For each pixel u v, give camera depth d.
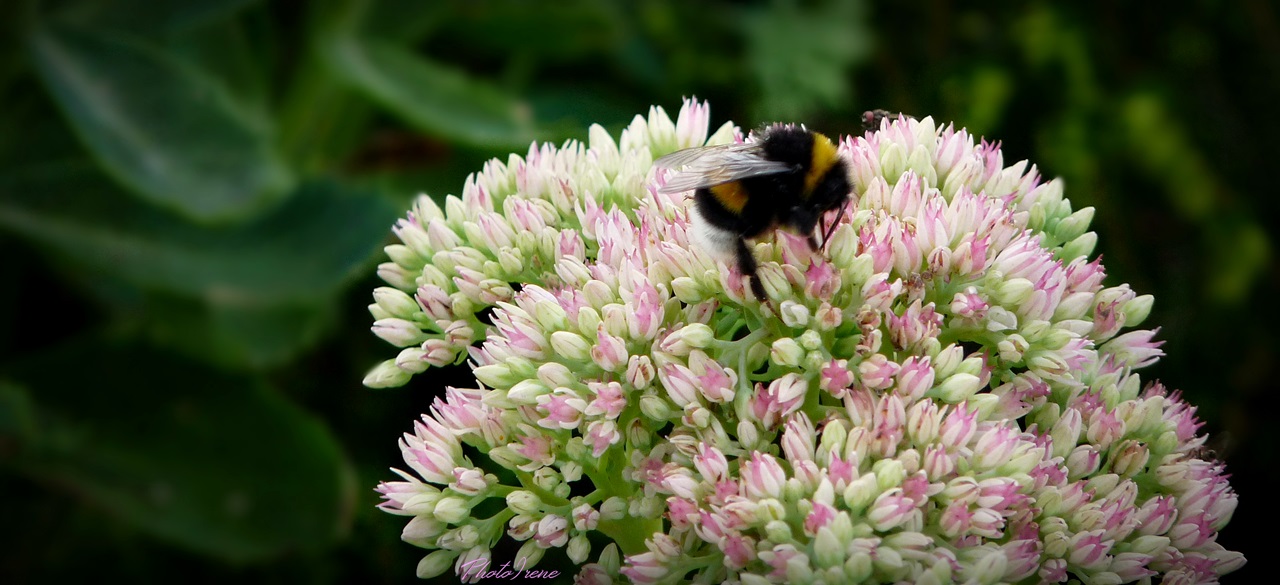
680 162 0.18
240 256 0.23
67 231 0.23
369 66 0.24
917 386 0.17
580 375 0.18
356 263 0.22
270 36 0.26
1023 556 0.17
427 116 0.23
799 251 0.18
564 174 0.19
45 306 0.26
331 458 0.23
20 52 0.23
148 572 0.23
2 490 0.23
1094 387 0.19
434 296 0.19
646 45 0.28
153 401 0.23
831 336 0.18
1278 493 0.28
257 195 0.22
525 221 0.19
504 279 0.19
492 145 0.23
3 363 0.24
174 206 0.22
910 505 0.17
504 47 0.26
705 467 0.17
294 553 0.23
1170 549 0.18
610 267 0.18
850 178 0.18
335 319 0.24
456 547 0.18
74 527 0.23
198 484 0.22
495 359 0.18
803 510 0.17
